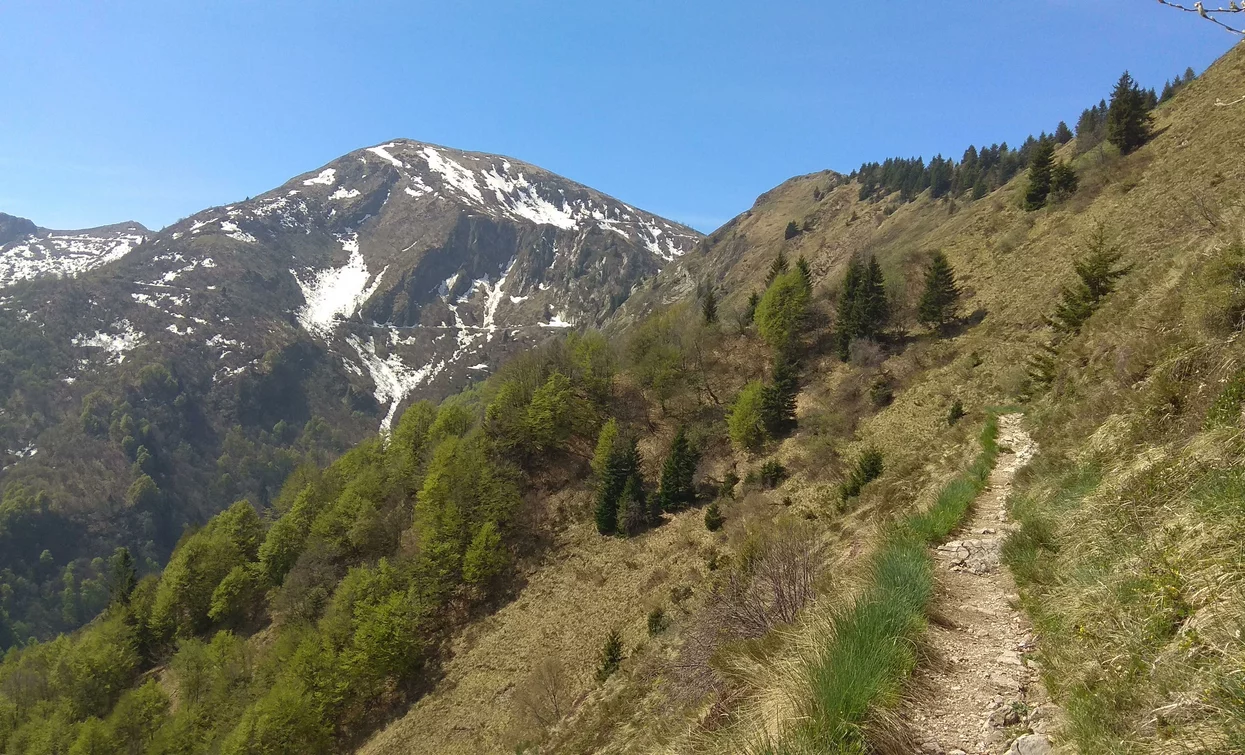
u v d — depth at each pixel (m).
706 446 50.34
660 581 35.78
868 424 38.03
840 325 53.41
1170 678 3.46
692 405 57.03
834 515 21.97
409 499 56.59
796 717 4.23
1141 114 46.84
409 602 41.81
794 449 42.34
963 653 5.18
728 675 6.18
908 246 71.56
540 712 28.11
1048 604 5.63
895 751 3.85
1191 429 6.89
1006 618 5.93
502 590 43.97
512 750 26.97
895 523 10.55
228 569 58.16
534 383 60.78
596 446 55.12
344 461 65.75
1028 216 51.44
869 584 6.15
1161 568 4.55
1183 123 42.00
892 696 4.25
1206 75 46.09
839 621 5.01
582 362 61.94
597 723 17.98
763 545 10.26
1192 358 8.30
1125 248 30.75
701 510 42.41
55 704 48.88
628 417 58.34
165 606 55.31
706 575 32.22
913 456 22.97
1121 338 14.30
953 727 4.14
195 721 41.22
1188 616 3.91
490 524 45.94
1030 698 4.37
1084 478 8.47
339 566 52.22
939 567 7.43
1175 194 31.48
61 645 56.91
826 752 3.72
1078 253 37.66
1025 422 16.91
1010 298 41.16
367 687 38.72
